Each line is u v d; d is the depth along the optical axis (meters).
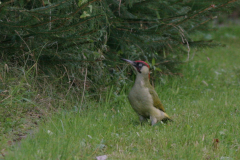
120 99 11.78
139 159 7.32
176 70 15.60
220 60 21.42
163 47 14.11
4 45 10.09
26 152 6.99
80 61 10.41
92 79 12.01
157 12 12.16
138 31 11.21
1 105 8.95
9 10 8.67
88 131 8.66
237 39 28.89
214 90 15.05
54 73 11.31
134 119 10.59
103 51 12.44
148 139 8.45
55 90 10.97
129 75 14.23
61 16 8.29
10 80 9.95
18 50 10.22
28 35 9.41
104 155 7.38
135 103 9.75
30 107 9.84
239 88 15.34
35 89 10.64
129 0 10.97
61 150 7.29
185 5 12.45
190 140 8.59
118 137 8.43
